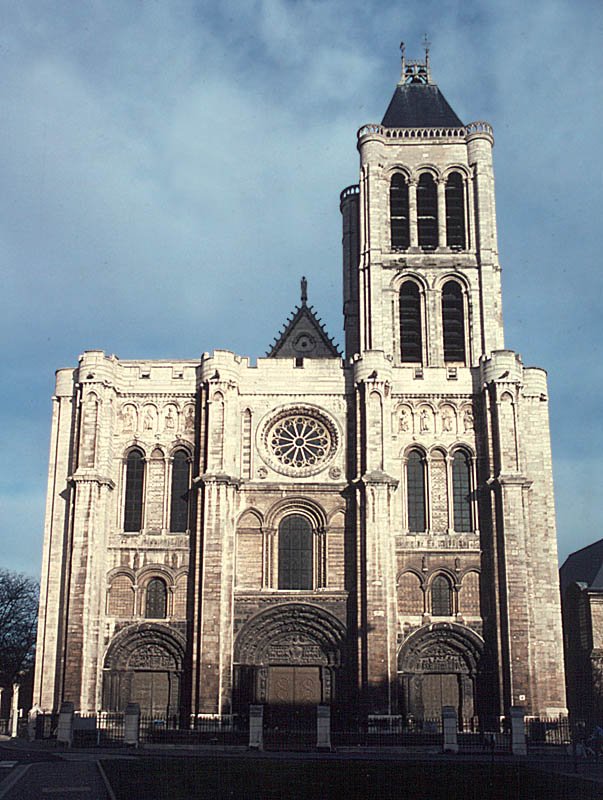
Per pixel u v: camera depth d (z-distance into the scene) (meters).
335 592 72.50
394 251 85.94
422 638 72.00
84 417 74.62
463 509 76.00
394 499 74.00
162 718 69.31
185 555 73.56
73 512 72.38
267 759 51.69
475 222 86.75
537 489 75.56
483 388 77.00
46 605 72.88
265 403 77.62
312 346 91.19
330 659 71.88
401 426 77.50
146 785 37.25
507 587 70.50
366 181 87.88
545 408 77.88
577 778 42.28
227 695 69.38
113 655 71.56
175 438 77.00
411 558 73.88
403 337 84.62
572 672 89.56
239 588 73.00
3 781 38.69
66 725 61.94
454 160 88.69
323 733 59.34
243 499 75.25
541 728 67.31
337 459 76.19
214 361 76.25
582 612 87.81
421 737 63.12
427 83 96.12
